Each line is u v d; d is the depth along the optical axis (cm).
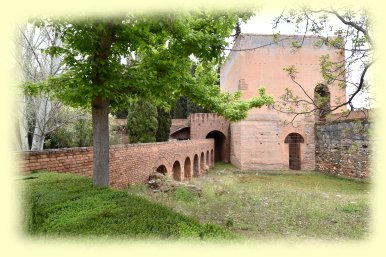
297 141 2672
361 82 774
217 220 841
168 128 2722
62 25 557
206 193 1205
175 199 1056
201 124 3434
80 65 612
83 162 871
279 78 2547
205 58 627
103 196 543
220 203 1080
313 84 2566
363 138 1989
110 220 415
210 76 869
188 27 604
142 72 651
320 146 2541
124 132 2830
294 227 821
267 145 2573
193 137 3425
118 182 994
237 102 943
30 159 690
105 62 612
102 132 671
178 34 586
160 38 646
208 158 2917
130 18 555
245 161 2570
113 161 958
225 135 3378
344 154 2211
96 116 671
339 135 2280
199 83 789
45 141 1627
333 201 1225
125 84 613
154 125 2320
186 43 604
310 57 2577
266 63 2547
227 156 3366
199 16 646
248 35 2541
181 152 1867
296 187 1683
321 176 2264
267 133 2578
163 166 1537
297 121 2598
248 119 2580
